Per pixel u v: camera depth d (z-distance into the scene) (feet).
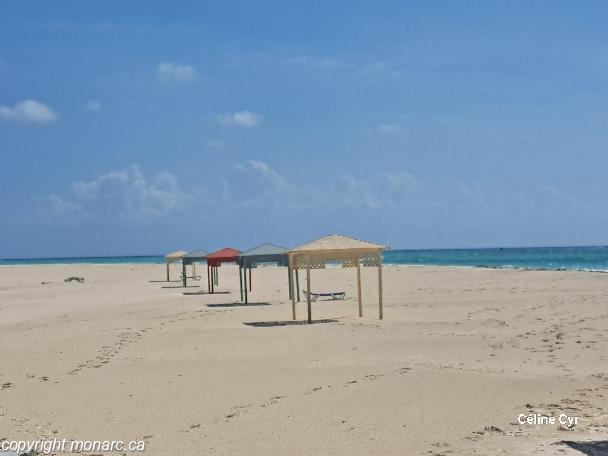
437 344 54.60
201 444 30.27
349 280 154.51
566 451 26.27
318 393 38.52
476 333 60.75
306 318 77.92
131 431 33.01
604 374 41.65
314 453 27.99
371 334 61.11
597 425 30.27
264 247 101.40
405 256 500.74
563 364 45.50
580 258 328.90
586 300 86.02
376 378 41.65
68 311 95.40
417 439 29.01
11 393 42.06
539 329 62.08
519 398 35.63
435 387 38.58
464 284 125.70
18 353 57.31
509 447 27.09
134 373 47.32
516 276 144.05
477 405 34.35
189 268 254.27
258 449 28.96
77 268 277.85
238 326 71.46
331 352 52.42
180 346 58.70
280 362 49.26
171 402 38.42
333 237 75.77
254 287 142.10
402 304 91.25
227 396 39.22
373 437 29.68
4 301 118.21
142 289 143.02
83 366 50.72
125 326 74.38
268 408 35.83
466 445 27.78
